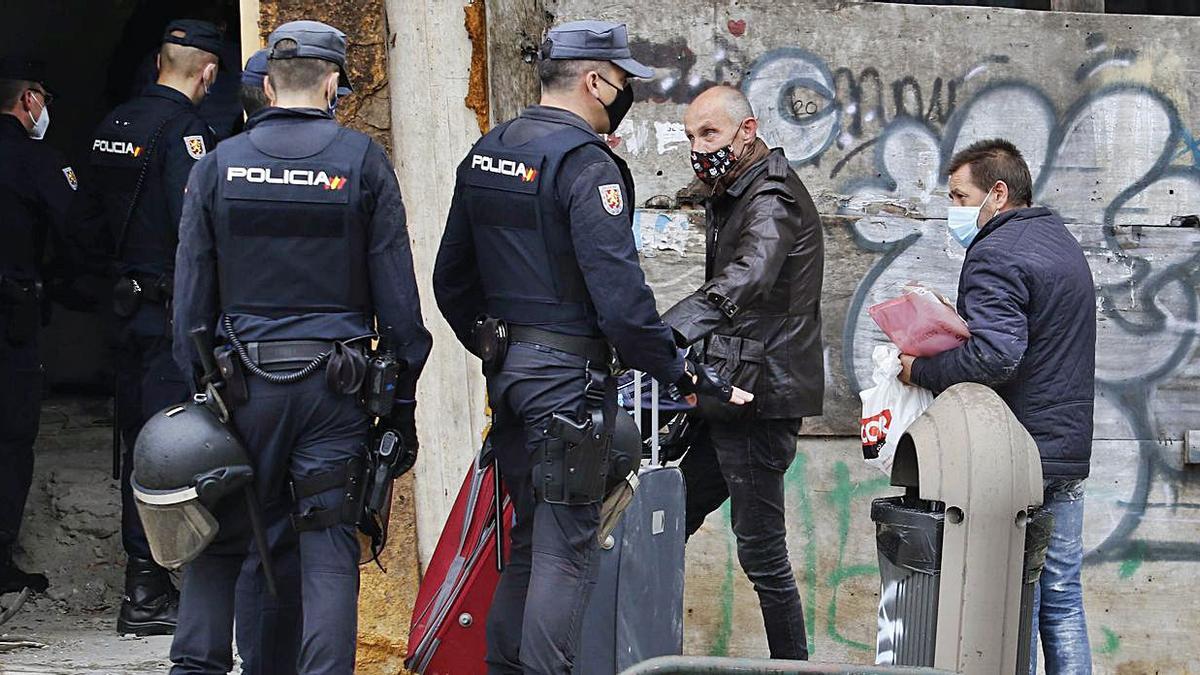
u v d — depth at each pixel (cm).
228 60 1205
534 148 673
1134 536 1039
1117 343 1037
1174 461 1043
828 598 1001
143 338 941
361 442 677
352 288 670
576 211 658
